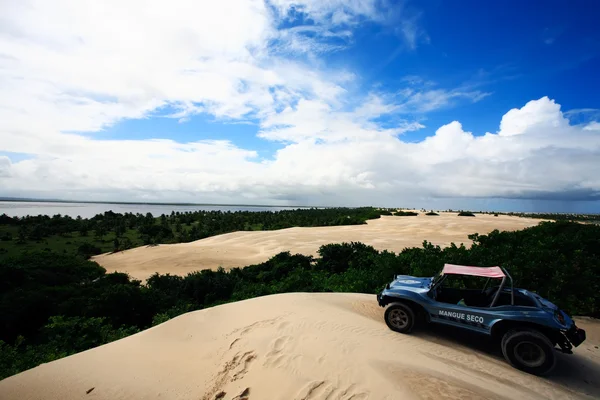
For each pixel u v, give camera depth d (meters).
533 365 5.50
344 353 5.48
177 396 4.82
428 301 6.68
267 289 16.25
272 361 5.37
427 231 50.38
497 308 6.09
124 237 79.38
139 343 6.68
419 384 4.56
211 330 7.03
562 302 9.64
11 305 15.54
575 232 14.29
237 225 88.31
